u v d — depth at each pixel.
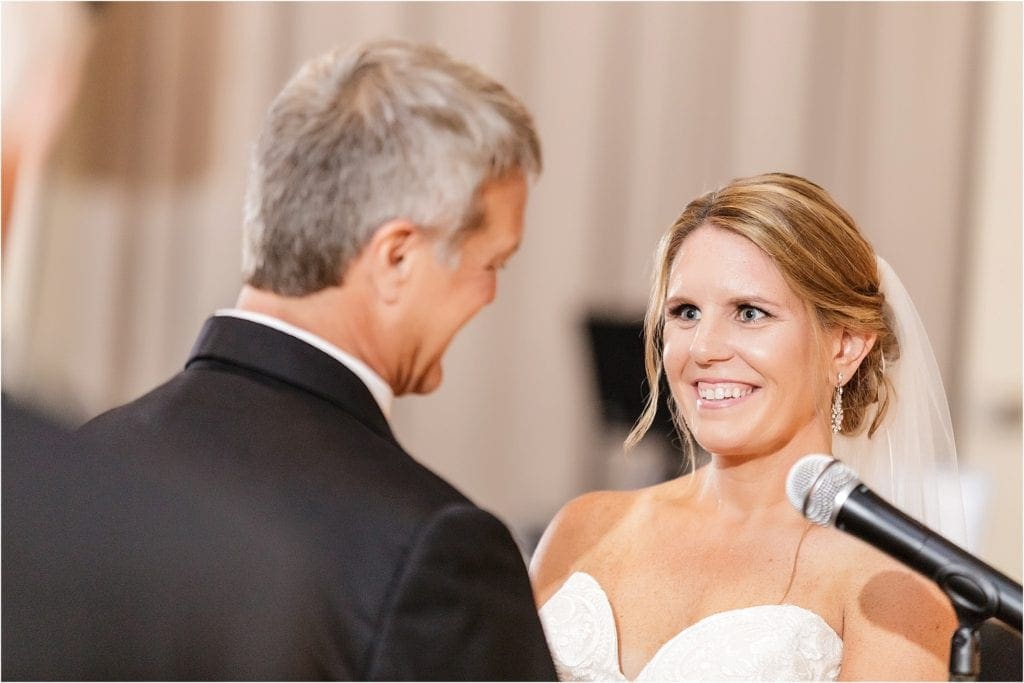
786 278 2.80
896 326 3.00
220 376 2.10
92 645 1.71
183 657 1.72
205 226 9.12
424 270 2.12
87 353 8.95
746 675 2.70
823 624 2.73
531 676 1.97
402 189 2.07
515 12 9.33
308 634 1.80
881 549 2.04
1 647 1.70
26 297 6.80
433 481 2.02
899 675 2.60
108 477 1.82
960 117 9.02
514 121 2.16
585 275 9.44
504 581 1.96
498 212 2.16
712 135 9.32
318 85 2.14
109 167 8.91
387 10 9.22
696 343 2.85
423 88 2.10
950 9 9.01
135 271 9.04
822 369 2.85
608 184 9.41
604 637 2.98
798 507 2.08
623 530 3.20
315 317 2.13
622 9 9.36
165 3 8.95
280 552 1.83
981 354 8.55
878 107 9.14
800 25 9.23
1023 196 8.54
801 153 9.23
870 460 2.98
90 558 1.74
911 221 9.09
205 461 1.93
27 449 1.81
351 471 1.96
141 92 8.96
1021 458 8.12
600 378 7.45
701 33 9.31
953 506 3.00
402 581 1.86
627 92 9.38
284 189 2.10
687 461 3.34
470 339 9.50
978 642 1.98
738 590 2.89
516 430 9.47
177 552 1.77
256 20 9.11
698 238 2.90
